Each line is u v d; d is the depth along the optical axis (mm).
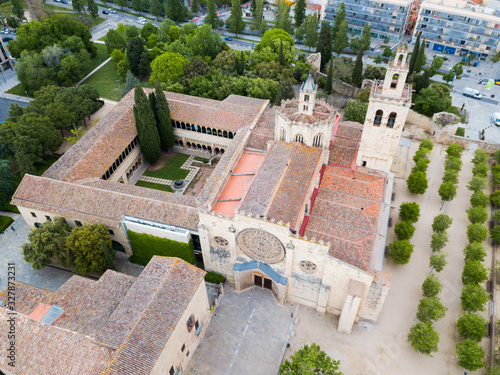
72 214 77688
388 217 89000
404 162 107500
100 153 91312
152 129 99062
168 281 58875
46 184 81250
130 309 55156
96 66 157875
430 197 96625
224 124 101688
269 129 94438
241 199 68188
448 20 169375
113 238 79500
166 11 190250
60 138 104812
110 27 194000
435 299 66312
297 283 68688
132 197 77625
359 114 110938
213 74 132750
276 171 72125
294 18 194250
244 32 194750
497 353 63625
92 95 123875
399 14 179000
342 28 163750
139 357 50250
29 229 88812
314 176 72000
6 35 179875
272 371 63094
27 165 93062
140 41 141375
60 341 53031
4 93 137750
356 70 132875
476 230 79938
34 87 134500
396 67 65938
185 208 75062
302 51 174625
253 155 87688
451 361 64812
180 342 58719
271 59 142000
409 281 77000
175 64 126812
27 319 55781
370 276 60625
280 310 71938
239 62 134375
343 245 67125
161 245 76062
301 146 78125
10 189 91188
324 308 70500
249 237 66375
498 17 158000
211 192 77062
